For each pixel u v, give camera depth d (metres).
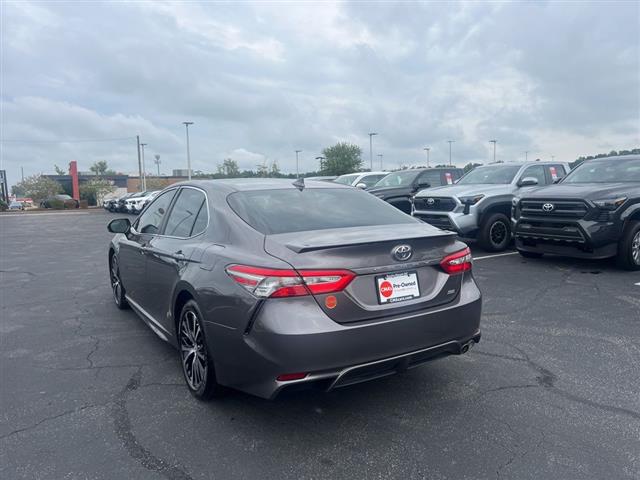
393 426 3.39
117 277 6.52
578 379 4.05
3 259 11.78
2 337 5.46
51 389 4.08
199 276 3.61
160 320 4.64
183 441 3.25
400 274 3.36
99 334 5.52
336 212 4.04
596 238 7.73
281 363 3.00
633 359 4.43
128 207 35.81
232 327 3.24
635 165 8.77
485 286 7.20
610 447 3.07
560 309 5.99
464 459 2.99
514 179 10.80
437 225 10.28
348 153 53.53
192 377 3.89
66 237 17.48
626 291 6.75
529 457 2.99
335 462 2.99
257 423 3.47
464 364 4.40
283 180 4.68
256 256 3.28
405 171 14.07
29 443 3.25
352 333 3.09
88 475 2.89
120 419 3.55
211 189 4.32
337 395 3.87
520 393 3.83
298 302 3.05
